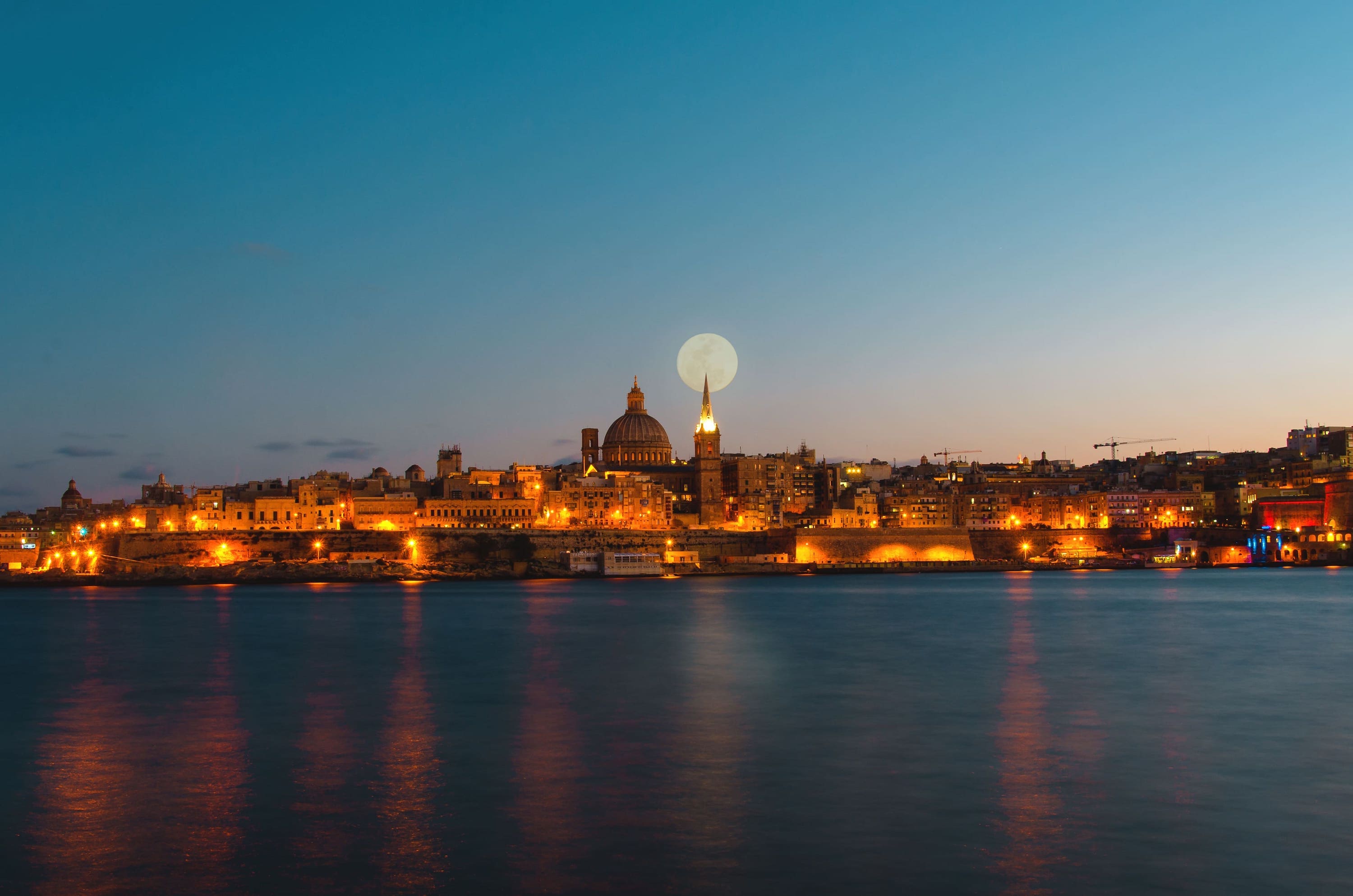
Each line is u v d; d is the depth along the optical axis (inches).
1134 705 3543.3
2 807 2331.4
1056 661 4753.9
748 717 3351.4
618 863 1955.0
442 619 7239.2
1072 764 2682.1
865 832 2122.3
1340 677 4210.1
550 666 4638.3
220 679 4242.1
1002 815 2240.4
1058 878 1875.0
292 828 2167.8
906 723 3235.7
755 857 1985.7
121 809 2306.8
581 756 2783.0
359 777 2568.9
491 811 2274.9
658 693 3841.0
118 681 4195.4
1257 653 5032.0
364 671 4485.7
